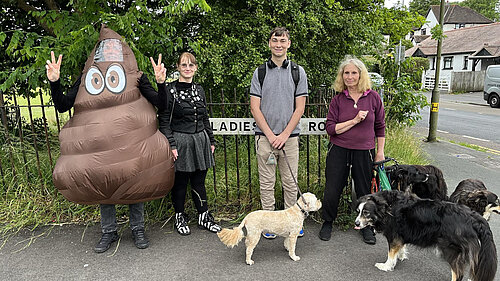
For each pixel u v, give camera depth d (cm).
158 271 319
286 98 358
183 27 641
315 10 673
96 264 330
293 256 337
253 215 325
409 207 304
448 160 725
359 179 370
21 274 314
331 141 379
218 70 590
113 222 360
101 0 441
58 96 320
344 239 380
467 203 370
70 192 315
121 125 314
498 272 316
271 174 382
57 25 443
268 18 623
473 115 1516
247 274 314
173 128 364
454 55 3353
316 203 331
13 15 636
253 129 423
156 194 339
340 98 371
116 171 310
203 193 395
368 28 749
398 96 765
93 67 326
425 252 351
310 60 711
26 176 446
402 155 634
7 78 484
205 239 377
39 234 385
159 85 329
